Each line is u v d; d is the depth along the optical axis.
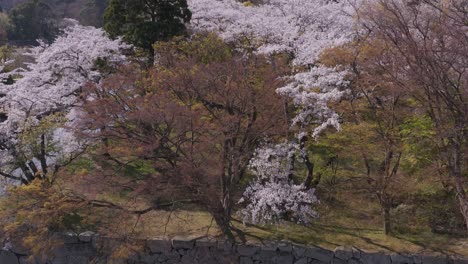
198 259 11.91
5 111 14.30
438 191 12.72
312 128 12.30
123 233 11.84
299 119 11.97
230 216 12.60
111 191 12.54
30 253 12.23
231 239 12.09
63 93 14.33
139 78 13.23
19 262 12.28
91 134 11.97
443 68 10.73
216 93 12.33
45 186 12.20
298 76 11.83
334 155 13.01
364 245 11.86
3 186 14.01
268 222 12.95
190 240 12.01
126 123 11.80
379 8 13.23
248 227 12.91
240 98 12.16
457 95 11.27
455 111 11.36
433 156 11.95
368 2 14.41
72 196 12.08
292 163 12.99
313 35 13.91
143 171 14.37
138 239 11.94
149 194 11.95
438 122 11.14
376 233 12.64
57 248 12.20
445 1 11.64
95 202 12.23
